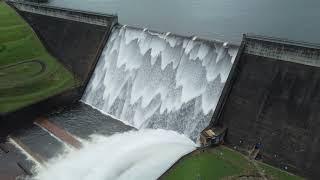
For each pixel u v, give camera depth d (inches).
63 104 2628.0
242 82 2033.7
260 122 1920.5
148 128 2283.5
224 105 2053.4
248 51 2052.2
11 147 2174.0
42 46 3250.5
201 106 2129.7
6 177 1915.6
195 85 2193.7
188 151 1957.4
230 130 2000.5
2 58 3056.1
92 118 2469.2
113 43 2741.1
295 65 1886.1
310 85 1820.9
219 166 1795.0
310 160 1733.5
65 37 3125.0
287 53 1902.1
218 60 2140.7
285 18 2795.3
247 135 1942.7
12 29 3462.1
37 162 2034.9
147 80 2427.4
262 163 1825.8
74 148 2133.4
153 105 2333.9
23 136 2278.5
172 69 2326.5
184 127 2155.5
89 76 2765.7
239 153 1907.0
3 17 3663.9
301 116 1809.8
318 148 1724.9
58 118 2466.8
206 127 2025.1
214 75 2135.8
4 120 2329.0
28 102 2474.2
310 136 1760.6
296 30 2559.1
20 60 3065.9
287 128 1834.4
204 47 2215.8
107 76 2667.3
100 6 3833.7
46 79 2765.7
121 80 2571.4
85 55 2898.6
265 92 1946.4
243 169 1774.1
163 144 2033.7
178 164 1819.6
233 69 2041.1
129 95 2479.1
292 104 1850.4
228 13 3107.8
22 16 3622.0
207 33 2741.1
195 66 2224.4
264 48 1980.8
